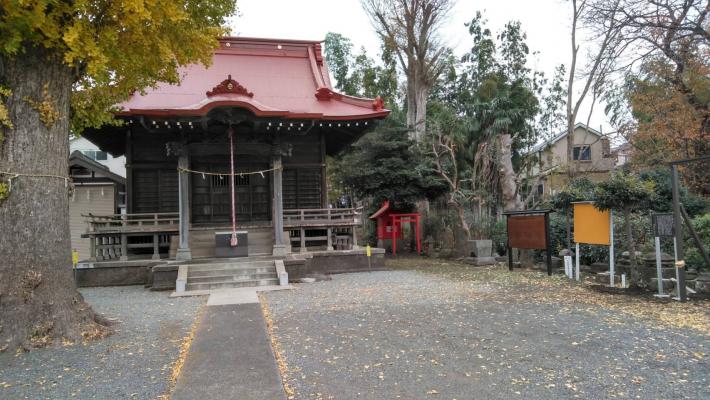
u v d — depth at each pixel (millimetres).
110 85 8531
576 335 6062
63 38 5707
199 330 6707
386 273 13961
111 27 6727
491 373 4645
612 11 16109
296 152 16906
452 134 21688
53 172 6457
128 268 12898
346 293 10062
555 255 14992
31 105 6273
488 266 15391
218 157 16016
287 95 17766
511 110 22875
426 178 20859
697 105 15742
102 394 4250
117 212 18750
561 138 32156
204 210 15867
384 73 37531
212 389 4246
